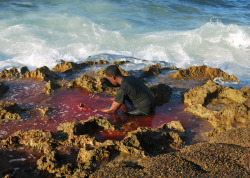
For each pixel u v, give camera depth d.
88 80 5.93
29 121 4.53
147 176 3.05
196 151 3.48
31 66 8.99
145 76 6.79
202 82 6.46
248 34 12.84
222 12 17.70
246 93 5.32
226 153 3.39
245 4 19.89
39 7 15.71
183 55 11.21
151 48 11.79
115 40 12.52
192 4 18.80
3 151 3.73
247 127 3.99
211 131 4.20
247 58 10.98
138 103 4.72
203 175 3.03
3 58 10.16
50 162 3.40
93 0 17.38
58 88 5.84
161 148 3.83
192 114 4.90
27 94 5.52
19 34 12.29
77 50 11.33
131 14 15.95
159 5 17.53
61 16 14.59
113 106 4.73
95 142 3.83
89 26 13.72
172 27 14.38
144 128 4.10
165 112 5.01
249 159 3.24
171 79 6.62
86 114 4.81
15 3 15.97
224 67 10.08
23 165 3.49
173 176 3.03
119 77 4.64
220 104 5.14
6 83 6.03
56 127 4.37
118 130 4.35
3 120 4.53
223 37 12.70
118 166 3.31
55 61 9.28
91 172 3.27
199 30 13.45
